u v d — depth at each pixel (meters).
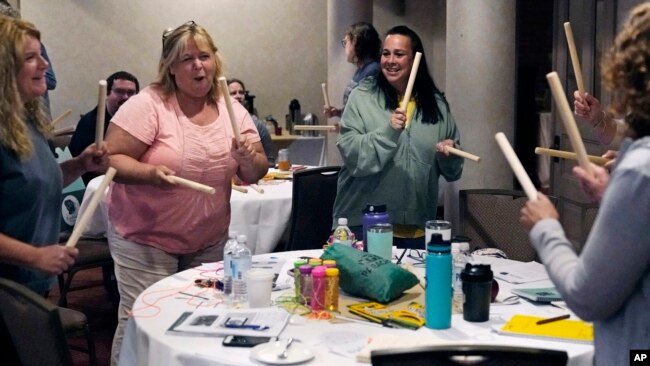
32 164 2.36
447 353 1.56
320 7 8.09
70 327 3.02
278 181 4.88
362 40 4.95
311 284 2.34
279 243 4.62
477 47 4.77
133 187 2.94
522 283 2.59
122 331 3.01
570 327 2.11
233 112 2.85
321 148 7.45
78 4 7.36
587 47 5.11
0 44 2.27
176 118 2.96
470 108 4.80
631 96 1.54
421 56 3.18
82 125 5.02
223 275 2.64
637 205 1.48
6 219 2.33
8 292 2.09
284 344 2.00
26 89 2.34
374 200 3.34
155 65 7.64
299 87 8.12
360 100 3.35
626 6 4.58
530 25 8.61
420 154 3.32
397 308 2.30
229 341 2.05
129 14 7.53
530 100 7.71
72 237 2.34
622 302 1.55
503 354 1.55
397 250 3.06
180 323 2.20
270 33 7.98
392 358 1.57
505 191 3.56
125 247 2.98
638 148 1.53
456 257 2.44
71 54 7.38
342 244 2.54
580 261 1.57
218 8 7.81
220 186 3.03
